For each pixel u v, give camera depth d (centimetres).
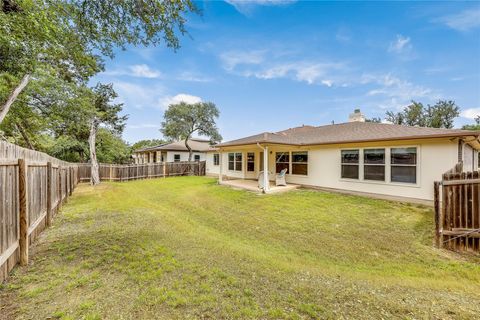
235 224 709
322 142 1112
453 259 475
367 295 302
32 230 434
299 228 661
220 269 362
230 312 251
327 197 1009
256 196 1076
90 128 1714
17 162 350
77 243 457
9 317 237
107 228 568
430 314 258
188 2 480
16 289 289
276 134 1485
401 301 288
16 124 1341
